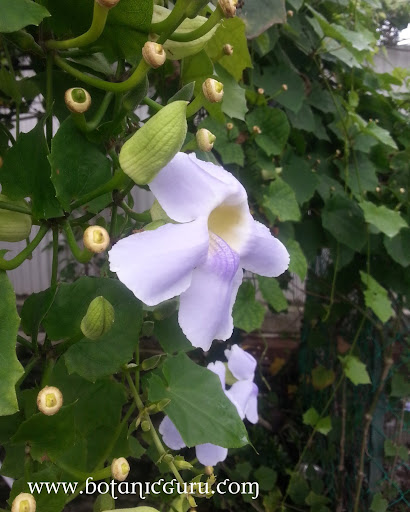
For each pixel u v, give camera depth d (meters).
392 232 0.57
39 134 0.22
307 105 0.61
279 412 0.95
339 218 0.62
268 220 0.56
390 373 0.71
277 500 0.76
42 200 0.22
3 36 0.23
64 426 0.22
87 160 0.22
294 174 0.60
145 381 0.33
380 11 0.78
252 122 0.54
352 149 0.66
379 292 0.61
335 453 0.78
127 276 0.19
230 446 0.26
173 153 0.19
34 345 0.24
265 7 0.41
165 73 0.38
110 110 0.26
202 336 0.22
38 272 1.01
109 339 0.25
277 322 1.02
